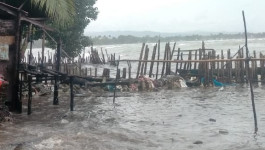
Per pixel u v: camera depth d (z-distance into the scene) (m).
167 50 25.70
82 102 17.59
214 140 10.31
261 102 16.98
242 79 24.20
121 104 17.12
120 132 11.20
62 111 14.90
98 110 15.38
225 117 13.70
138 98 19.11
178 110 15.43
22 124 12.16
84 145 9.49
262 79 23.94
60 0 15.36
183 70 25.67
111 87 21.97
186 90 22.17
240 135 10.84
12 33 13.99
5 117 12.48
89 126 12.06
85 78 21.38
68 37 35.94
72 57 38.88
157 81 23.44
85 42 39.72
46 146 9.30
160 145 9.80
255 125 11.45
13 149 8.98
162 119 13.52
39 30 30.03
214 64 24.44
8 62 14.02
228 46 101.06
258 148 9.41
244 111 14.78
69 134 10.61
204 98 18.84
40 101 17.53
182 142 10.13
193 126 12.24
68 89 21.17
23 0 17.88
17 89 14.17
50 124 12.27
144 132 11.32
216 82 23.83
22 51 20.47
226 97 18.94
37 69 17.48
